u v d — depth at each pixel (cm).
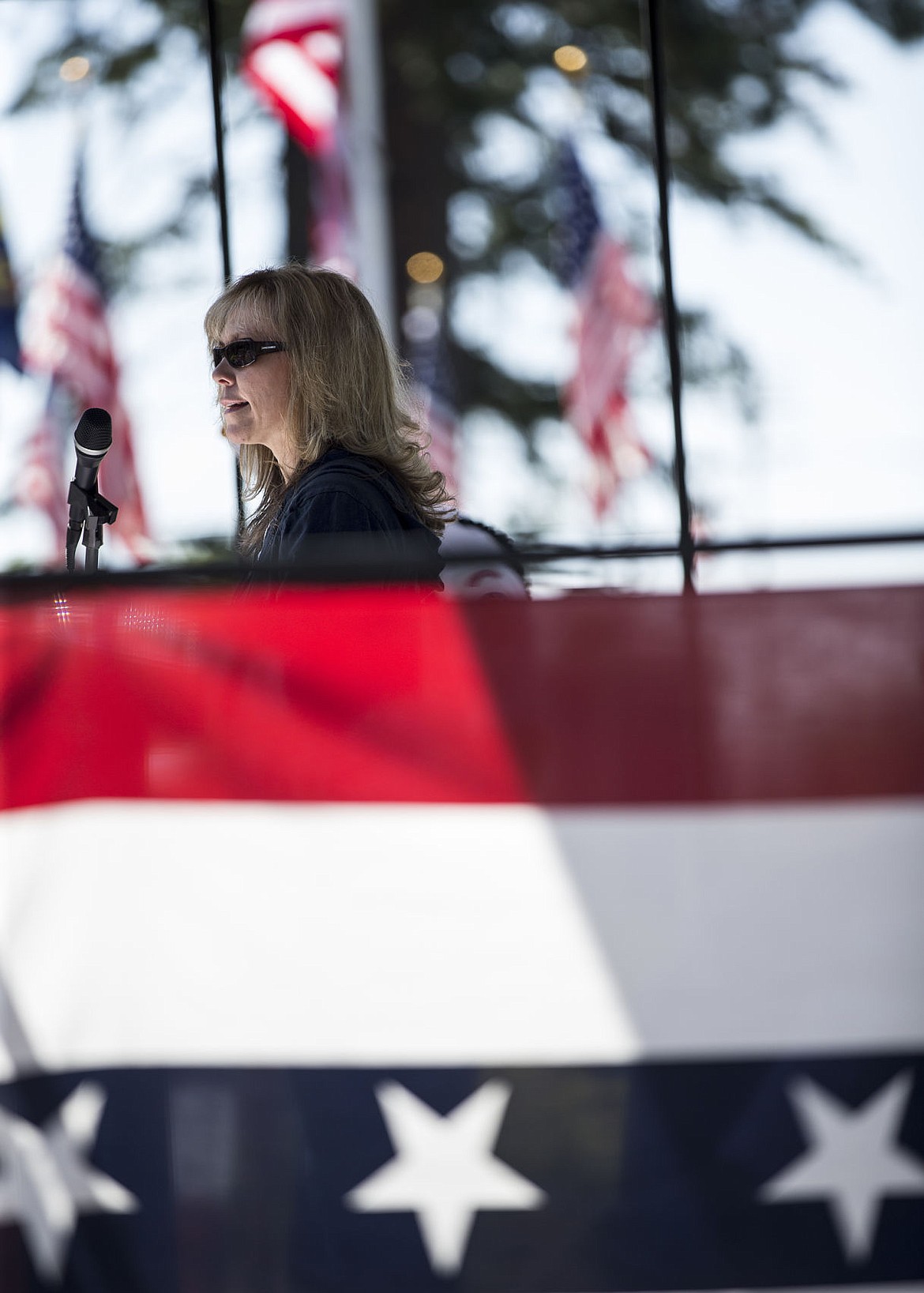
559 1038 677
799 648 686
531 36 6006
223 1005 686
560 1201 670
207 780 697
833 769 684
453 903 686
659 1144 669
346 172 3991
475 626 696
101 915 692
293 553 877
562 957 681
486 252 6100
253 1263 677
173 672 702
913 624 684
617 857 684
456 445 5319
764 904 679
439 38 5916
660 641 690
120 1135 682
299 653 700
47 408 3538
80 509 989
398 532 909
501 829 688
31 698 702
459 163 6078
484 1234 671
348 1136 678
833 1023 672
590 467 3781
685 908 680
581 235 3903
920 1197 663
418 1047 680
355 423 955
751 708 687
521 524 6059
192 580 709
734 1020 674
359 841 691
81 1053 686
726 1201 665
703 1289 662
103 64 5644
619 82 6041
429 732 694
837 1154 666
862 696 684
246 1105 682
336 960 686
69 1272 679
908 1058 669
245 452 1043
